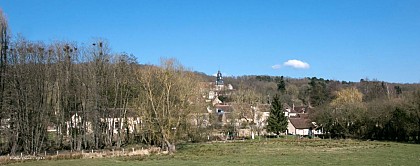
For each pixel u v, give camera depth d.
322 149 71.25
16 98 66.25
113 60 82.94
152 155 61.94
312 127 125.88
